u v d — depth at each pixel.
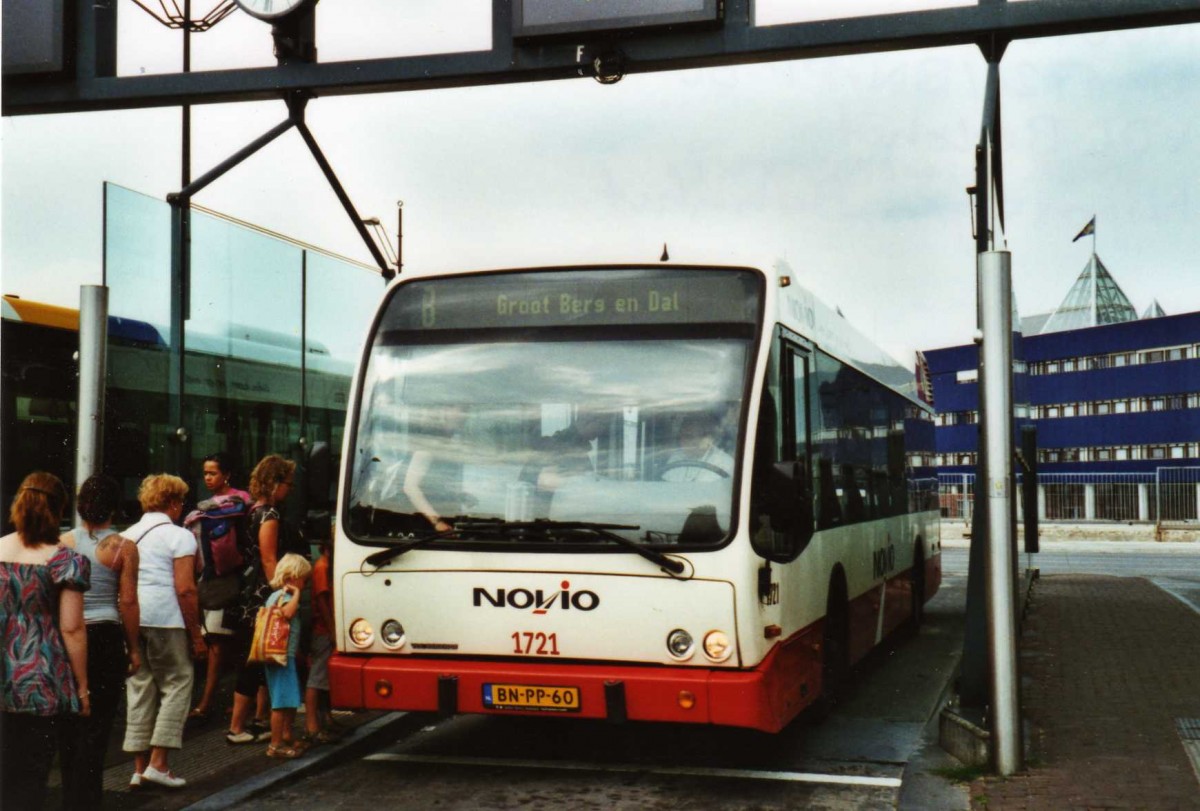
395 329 7.82
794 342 8.16
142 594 7.16
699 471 7.12
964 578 25.56
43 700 5.65
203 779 7.45
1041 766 7.45
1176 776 7.17
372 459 7.58
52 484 5.86
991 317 7.43
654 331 7.49
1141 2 7.88
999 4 8.07
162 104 9.47
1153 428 68.12
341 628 7.45
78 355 7.62
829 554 9.16
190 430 10.12
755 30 8.36
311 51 9.21
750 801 7.09
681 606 6.96
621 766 7.97
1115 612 16.62
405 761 8.15
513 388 7.50
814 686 8.42
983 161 8.57
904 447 14.12
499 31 8.79
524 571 7.16
